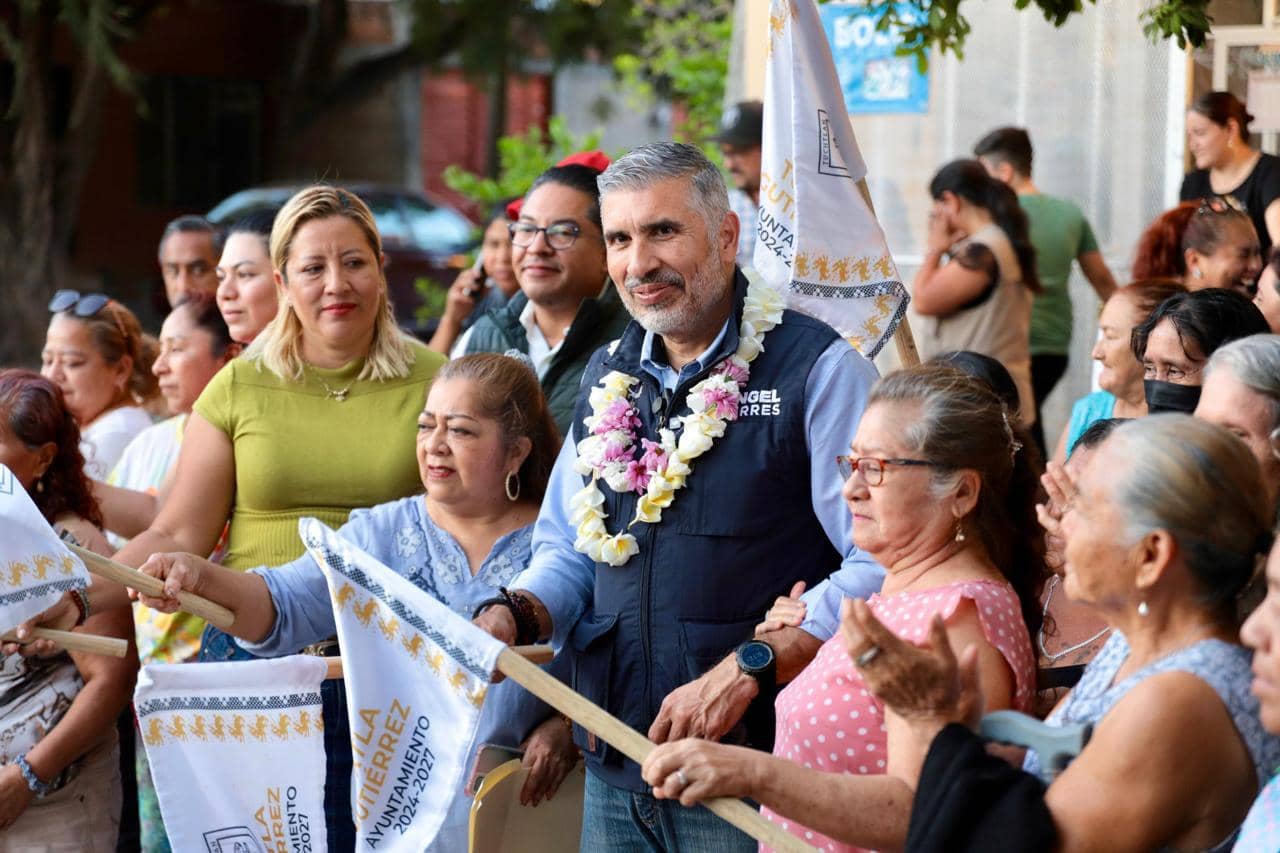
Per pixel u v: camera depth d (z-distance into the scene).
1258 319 3.43
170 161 20.00
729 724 2.89
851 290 3.53
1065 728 2.21
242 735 3.24
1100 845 2.11
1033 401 6.17
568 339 4.48
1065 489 2.65
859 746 2.61
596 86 22.11
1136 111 6.73
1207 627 2.22
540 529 3.42
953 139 7.02
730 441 3.13
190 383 4.90
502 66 18.27
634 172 3.13
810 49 3.54
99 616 3.82
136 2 16.83
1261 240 5.63
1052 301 6.51
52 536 3.11
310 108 19.78
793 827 2.75
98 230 19.59
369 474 3.88
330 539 2.81
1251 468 2.22
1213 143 5.70
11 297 15.60
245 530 3.91
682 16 13.23
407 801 2.79
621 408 3.25
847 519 3.07
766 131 3.56
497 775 3.37
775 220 3.54
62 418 3.93
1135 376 4.13
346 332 3.91
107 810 3.99
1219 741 2.12
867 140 7.13
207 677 3.22
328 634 3.49
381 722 2.80
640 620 3.15
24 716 3.82
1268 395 2.74
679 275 3.12
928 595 2.60
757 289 3.24
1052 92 6.87
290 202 3.99
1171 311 3.44
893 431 2.65
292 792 3.23
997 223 6.08
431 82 21.67
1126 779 2.11
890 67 7.04
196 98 20.12
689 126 11.11
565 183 4.60
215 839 3.24
